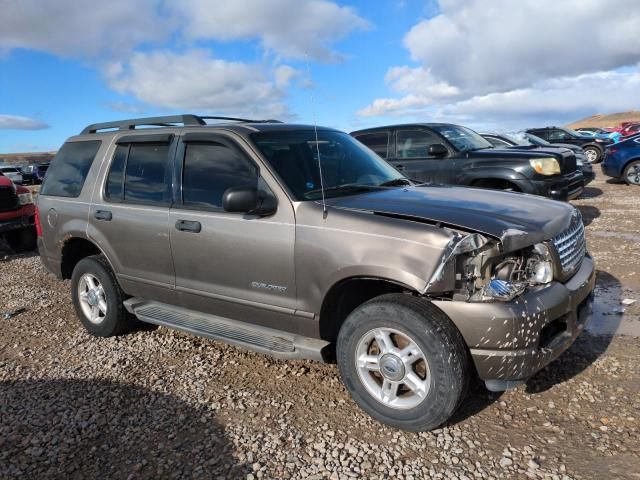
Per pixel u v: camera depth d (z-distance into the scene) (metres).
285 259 3.59
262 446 3.21
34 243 10.23
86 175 5.14
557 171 8.13
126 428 3.50
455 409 3.06
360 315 3.27
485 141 9.61
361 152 4.68
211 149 4.16
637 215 9.96
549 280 3.21
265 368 4.25
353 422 3.40
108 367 4.45
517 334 2.94
